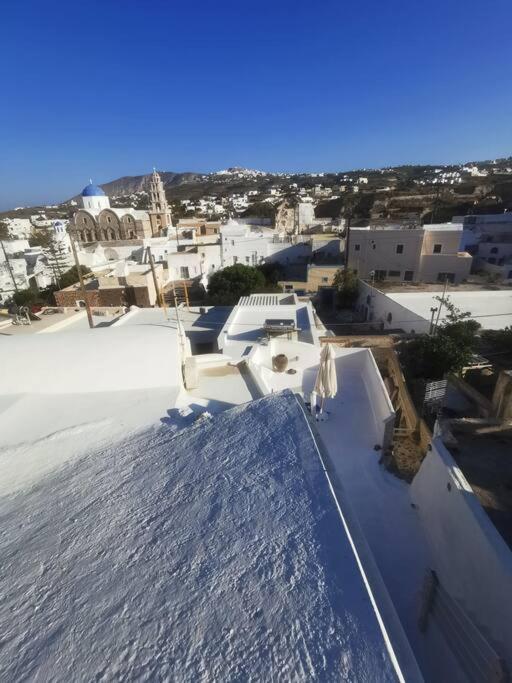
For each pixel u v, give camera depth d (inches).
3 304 1528.1
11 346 329.4
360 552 117.0
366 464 379.2
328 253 1822.1
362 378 538.0
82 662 87.4
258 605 97.9
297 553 112.7
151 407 275.3
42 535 141.5
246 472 157.6
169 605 101.2
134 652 88.8
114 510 150.5
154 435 231.1
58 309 981.2
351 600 97.0
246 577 106.8
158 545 125.3
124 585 110.3
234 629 92.4
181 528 131.6
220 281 1358.3
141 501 153.6
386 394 422.3
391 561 265.0
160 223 2642.7
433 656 190.5
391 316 1000.2
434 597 206.4
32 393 291.9
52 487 181.8
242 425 204.4
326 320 1263.5
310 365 558.6
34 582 116.6
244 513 133.3
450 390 599.8
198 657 86.4
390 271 1432.1
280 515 129.0
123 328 370.6
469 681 157.9
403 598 239.0
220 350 606.9
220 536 124.5
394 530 290.8
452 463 254.5
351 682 78.7
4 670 86.8
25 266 1876.2
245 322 721.0
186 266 1653.5
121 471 185.6
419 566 258.7
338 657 83.9
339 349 565.9
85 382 300.5
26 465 212.1
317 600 97.6
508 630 157.9
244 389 338.3
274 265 1729.8
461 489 227.6
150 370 314.2
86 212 2363.4
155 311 992.9
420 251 1374.3
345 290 1347.2
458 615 178.1
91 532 138.1
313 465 153.3
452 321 765.3
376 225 1742.1
